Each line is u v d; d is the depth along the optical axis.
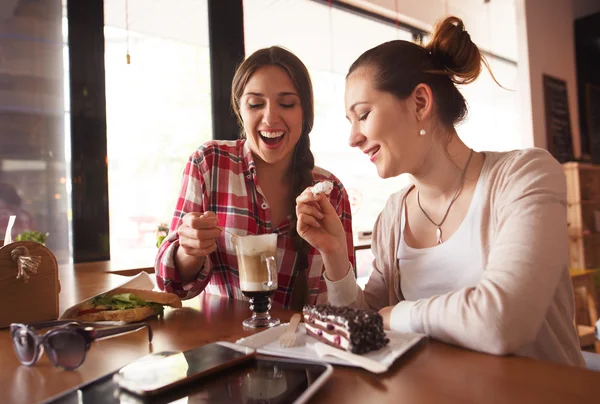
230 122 3.19
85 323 0.92
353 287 1.12
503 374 0.61
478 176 1.06
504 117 5.29
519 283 0.74
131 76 2.91
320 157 3.69
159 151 3.02
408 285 1.17
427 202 1.15
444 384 0.59
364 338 0.69
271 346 0.76
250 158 1.49
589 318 4.09
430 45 1.07
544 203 0.86
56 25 2.70
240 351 0.71
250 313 1.06
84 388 0.59
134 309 0.98
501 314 0.71
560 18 5.43
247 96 1.41
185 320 1.00
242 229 1.45
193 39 3.12
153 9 2.98
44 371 0.69
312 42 3.71
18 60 2.59
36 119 2.63
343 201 1.63
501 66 5.36
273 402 0.55
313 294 1.54
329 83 3.81
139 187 2.96
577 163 4.69
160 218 3.05
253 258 0.98
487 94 5.23
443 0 4.68
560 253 0.82
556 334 0.98
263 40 3.41
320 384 0.57
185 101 3.11
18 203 2.57
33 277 0.95
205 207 1.45
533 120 4.94
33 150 2.62
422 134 1.04
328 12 3.82
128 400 0.56
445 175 1.09
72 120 2.67
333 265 1.11
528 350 0.94
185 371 0.62
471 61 1.04
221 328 0.92
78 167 2.69
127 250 2.94
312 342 0.78
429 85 1.03
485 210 1.00
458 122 1.11
